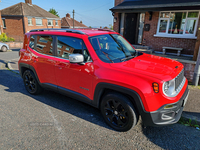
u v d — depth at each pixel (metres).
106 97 2.89
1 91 4.76
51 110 3.68
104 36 3.47
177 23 7.88
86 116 3.45
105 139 2.72
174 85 2.59
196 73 5.01
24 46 4.42
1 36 24.00
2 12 32.38
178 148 2.54
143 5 8.21
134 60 3.21
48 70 3.75
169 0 7.81
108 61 2.98
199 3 6.55
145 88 2.44
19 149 2.48
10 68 7.50
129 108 2.64
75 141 2.67
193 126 3.14
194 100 4.07
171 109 2.49
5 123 3.15
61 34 3.50
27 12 32.66
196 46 5.23
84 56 3.11
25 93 4.63
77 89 3.31
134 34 10.23
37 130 2.95
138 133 2.89
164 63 3.13
